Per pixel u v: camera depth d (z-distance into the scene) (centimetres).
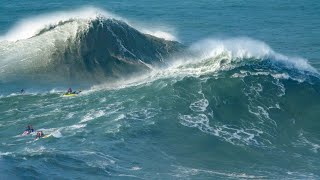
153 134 17625
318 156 16725
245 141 17488
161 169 15550
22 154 15650
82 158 15725
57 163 15300
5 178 14062
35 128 18250
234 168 15875
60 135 17412
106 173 14975
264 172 15662
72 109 19812
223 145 17175
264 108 19512
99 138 17188
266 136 17888
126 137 17312
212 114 19050
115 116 18850
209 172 15550
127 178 14788
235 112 19225
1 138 17450
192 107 19450
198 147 17025
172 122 18438
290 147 17300
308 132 18325
